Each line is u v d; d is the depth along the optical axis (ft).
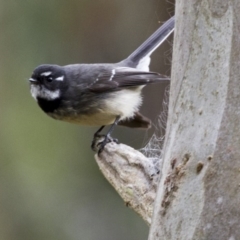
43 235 46.37
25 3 49.39
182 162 18.58
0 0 49.34
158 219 19.11
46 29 49.67
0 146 47.98
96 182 48.44
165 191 18.92
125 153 24.63
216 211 17.58
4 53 49.39
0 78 49.34
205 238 17.69
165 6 47.16
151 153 30.42
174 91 19.56
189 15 18.93
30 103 49.60
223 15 18.12
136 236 46.96
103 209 47.67
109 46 50.34
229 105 17.84
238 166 17.48
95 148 33.83
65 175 48.08
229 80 17.90
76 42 49.93
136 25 49.60
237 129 17.67
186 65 18.97
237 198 17.37
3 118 48.83
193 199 18.03
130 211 47.57
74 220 47.01
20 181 47.16
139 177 23.72
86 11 50.21
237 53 17.89
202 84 18.47
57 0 49.78
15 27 49.39
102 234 46.91
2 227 46.37
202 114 18.35
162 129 37.70
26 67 49.39
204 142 18.10
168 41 42.34
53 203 47.24
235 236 17.34
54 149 48.57
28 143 48.34
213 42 18.29
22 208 46.80
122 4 49.96
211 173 17.76
